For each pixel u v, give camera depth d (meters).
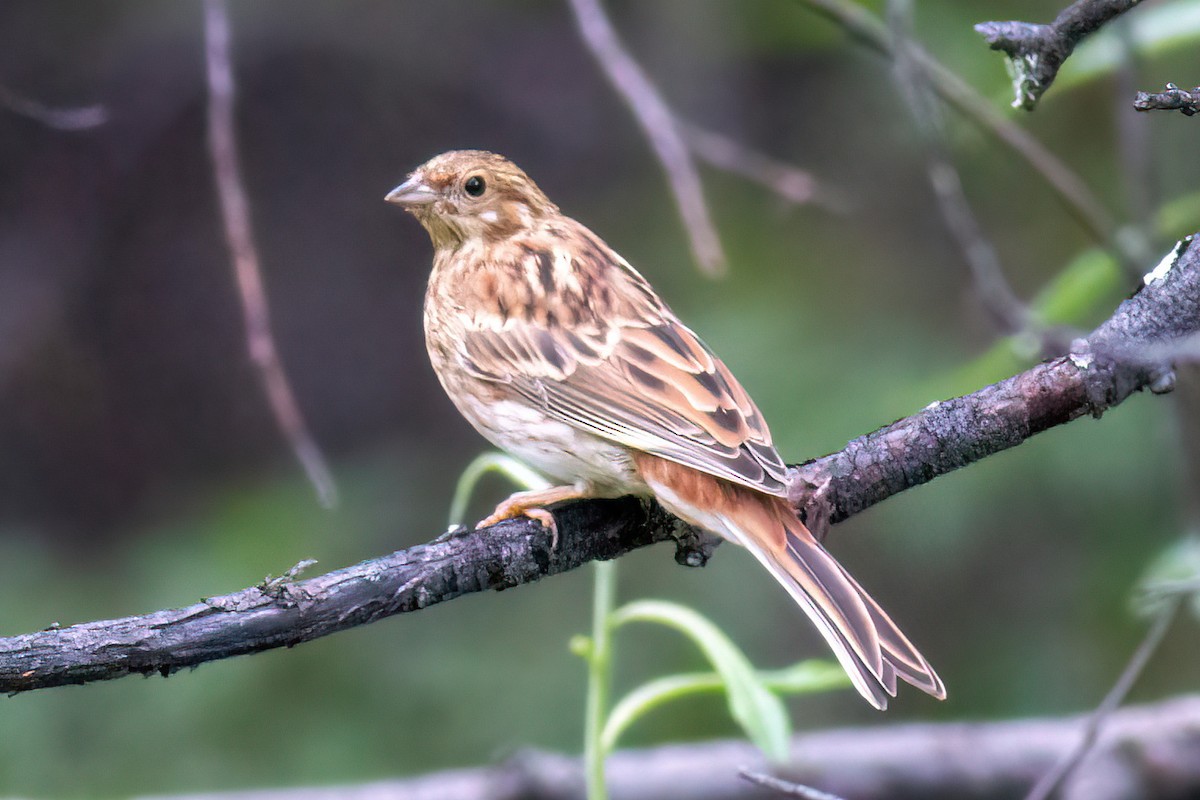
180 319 15.86
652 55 15.62
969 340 12.73
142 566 13.36
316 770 11.91
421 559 6.14
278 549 13.38
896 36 6.85
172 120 15.93
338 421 15.68
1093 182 12.53
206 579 13.12
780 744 6.27
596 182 16.08
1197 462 7.74
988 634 12.46
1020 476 12.23
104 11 15.88
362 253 16.20
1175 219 7.89
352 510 14.29
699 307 13.72
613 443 6.93
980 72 11.75
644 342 7.42
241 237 7.12
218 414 15.62
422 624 12.70
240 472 15.56
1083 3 5.56
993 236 13.23
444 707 12.29
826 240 14.07
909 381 12.41
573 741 12.11
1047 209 13.17
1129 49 7.66
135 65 15.88
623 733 12.07
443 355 7.99
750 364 12.80
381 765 11.99
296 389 15.76
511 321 7.68
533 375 7.52
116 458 15.52
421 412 15.70
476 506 14.70
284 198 16.19
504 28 16.44
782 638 12.58
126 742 11.93
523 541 6.41
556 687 12.37
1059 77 7.75
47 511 15.27
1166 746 8.78
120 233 15.88
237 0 15.88
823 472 6.38
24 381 15.49
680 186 7.58
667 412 6.95
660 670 12.38
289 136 16.22
